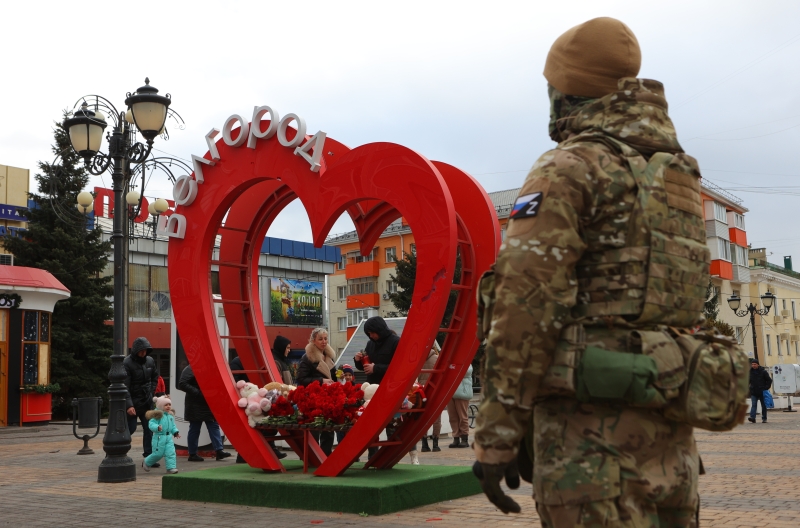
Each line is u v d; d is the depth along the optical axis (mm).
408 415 7773
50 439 18172
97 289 29828
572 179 2201
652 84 2457
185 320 8641
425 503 7137
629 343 2174
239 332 9070
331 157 7938
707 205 48125
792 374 30703
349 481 7051
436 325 6863
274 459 7938
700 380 2182
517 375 2127
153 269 36969
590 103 2465
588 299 2232
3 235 29328
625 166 2268
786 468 10008
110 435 9664
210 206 8633
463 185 7723
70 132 11086
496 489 2184
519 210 2232
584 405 2207
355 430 7301
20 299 23109
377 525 6184
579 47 2506
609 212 2229
